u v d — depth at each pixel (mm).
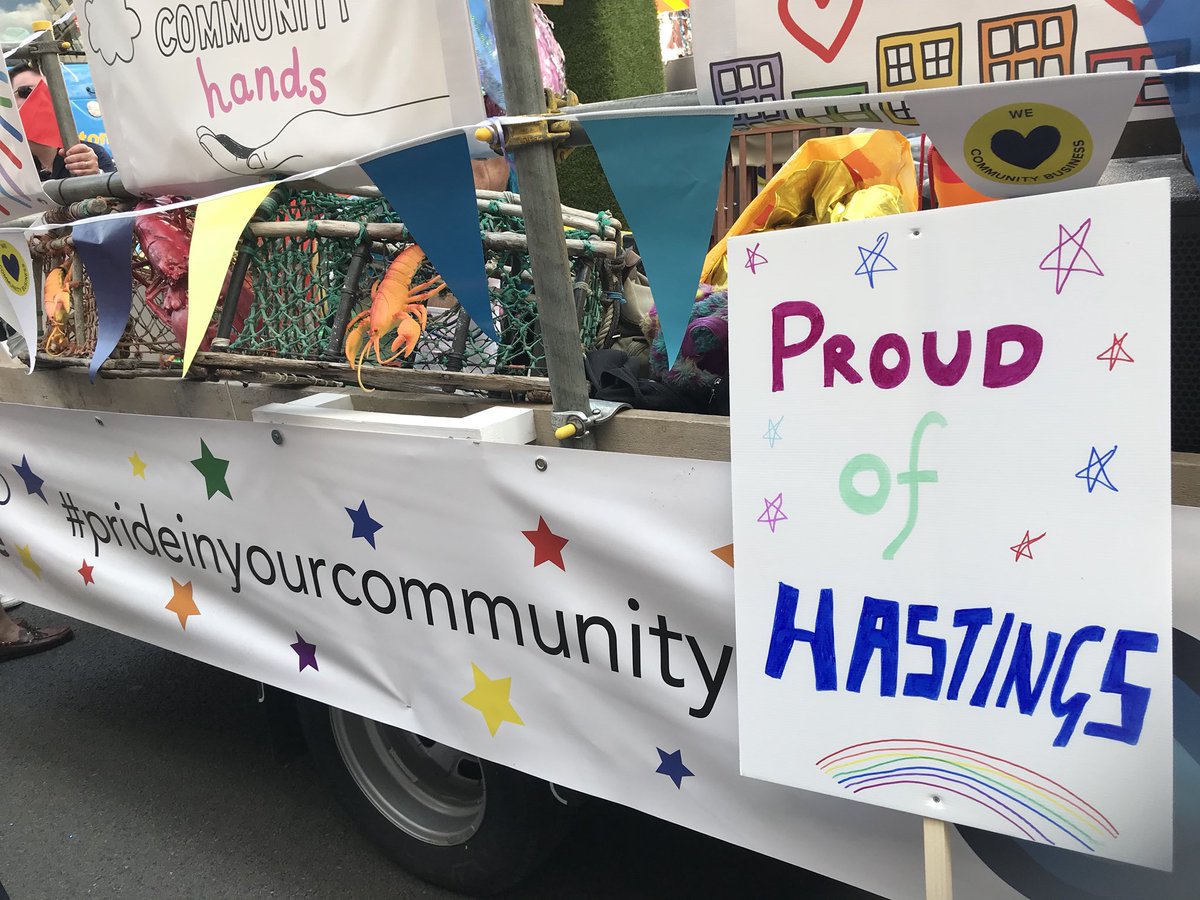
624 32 4004
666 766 1444
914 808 1069
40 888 2266
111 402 2250
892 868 1276
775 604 1105
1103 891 1153
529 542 1445
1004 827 1021
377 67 1271
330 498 1680
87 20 1566
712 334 1521
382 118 1293
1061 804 986
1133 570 907
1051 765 982
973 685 1010
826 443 1046
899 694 1051
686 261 1162
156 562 2125
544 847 1875
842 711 1087
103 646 3568
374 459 1576
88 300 2027
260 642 1981
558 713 1538
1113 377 891
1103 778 959
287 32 1332
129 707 3105
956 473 979
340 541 1708
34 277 1975
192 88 1471
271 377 1863
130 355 2014
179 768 2734
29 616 3840
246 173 1482
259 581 1916
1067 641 951
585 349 1839
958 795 1039
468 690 1645
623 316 2189
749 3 1053
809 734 1110
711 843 2268
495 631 1558
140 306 1963
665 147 1130
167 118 1528
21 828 2498
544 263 1332
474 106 1224
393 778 2158
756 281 1056
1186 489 1011
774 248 1036
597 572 1389
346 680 1845
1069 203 886
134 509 2094
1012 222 913
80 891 2248
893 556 1027
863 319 1001
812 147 1817
